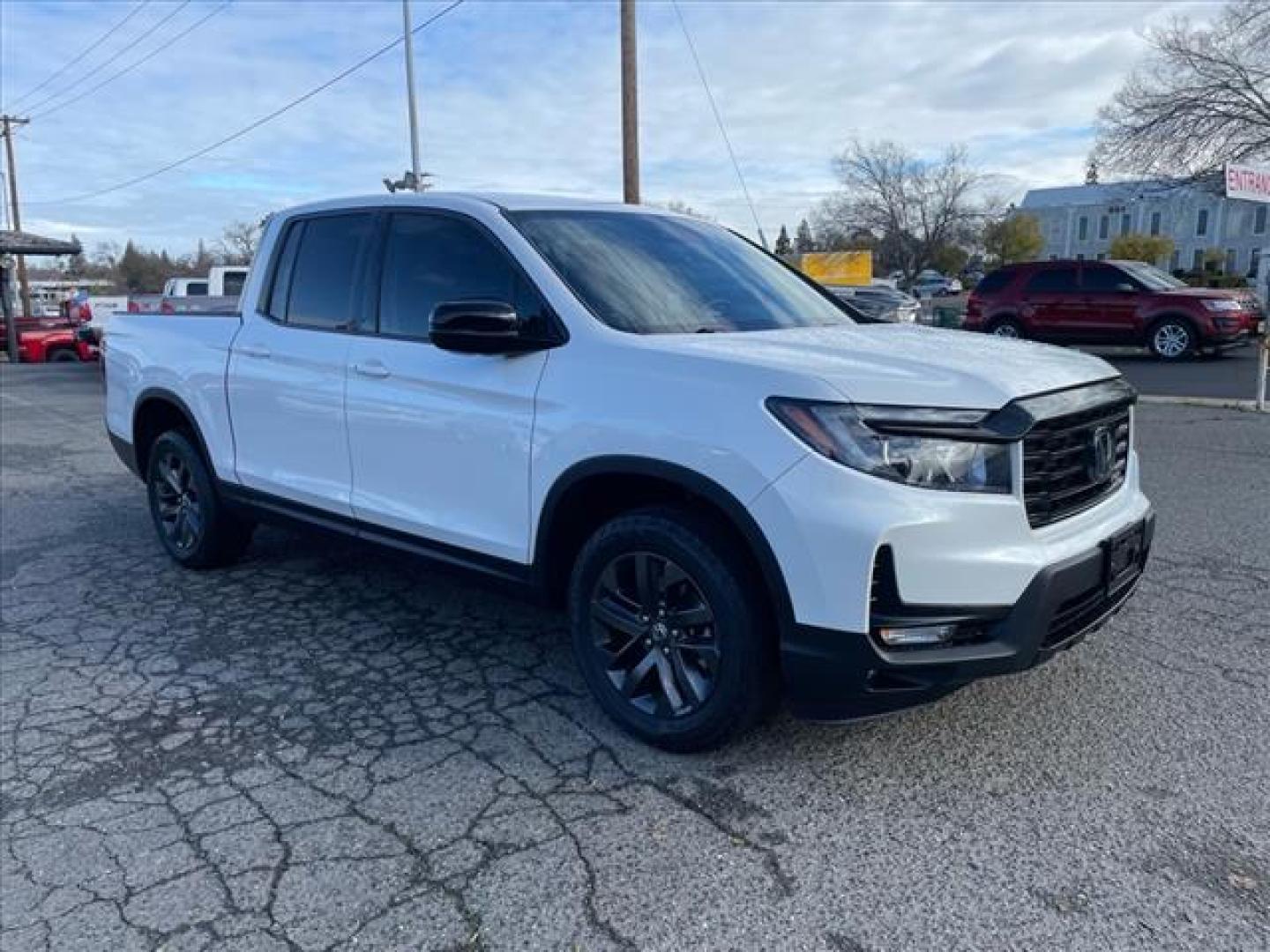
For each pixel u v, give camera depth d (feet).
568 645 14.05
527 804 9.77
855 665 9.02
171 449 17.58
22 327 87.92
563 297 11.34
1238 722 11.11
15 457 32.17
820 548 8.95
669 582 10.37
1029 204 263.29
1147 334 55.57
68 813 9.83
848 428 8.95
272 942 7.84
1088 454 10.28
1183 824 9.15
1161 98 87.66
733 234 15.64
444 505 12.49
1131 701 11.67
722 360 9.85
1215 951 7.48
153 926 8.07
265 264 15.75
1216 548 17.87
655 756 10.68
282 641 14.42
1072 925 7.82
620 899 8.27
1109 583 10.35
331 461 14.14
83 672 13.43
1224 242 225.97
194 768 10.68
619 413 10.29
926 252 188.34
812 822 9.36
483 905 8.22
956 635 9.23
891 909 8.07
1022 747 10.64
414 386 12.59
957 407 9.09
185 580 17.56
